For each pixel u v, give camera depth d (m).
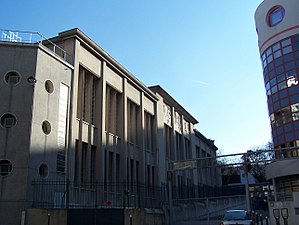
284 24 41.03
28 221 18.31
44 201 19.81
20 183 18.97
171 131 43.91
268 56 42.44
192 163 32.19
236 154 31.66
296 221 24.92
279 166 36.31
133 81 34.03
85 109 26.14
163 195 31.08
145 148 35.94
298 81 38.72
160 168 38.09
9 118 20.19
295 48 39.69
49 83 21.94
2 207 18.59
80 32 25.00
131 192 29.47
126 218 18.72
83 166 24.98
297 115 38.00
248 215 20.27
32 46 21.17
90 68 26.56
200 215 30.59
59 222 18.27
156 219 23.94
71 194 22.06
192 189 45.31
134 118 34.53
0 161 19.44
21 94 20.38
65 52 24.50
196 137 54.84
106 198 26.20
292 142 37.81
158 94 40.81
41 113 20.78
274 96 40.84
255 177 69.44
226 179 73.06
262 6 44.25
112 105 30.28
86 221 18.50
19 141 19.64
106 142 28.20
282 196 30.39
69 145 22.73
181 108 47.06
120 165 30.06
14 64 20.73
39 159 20.09
